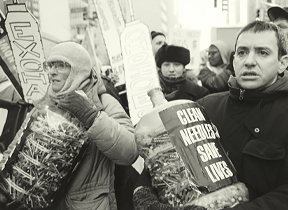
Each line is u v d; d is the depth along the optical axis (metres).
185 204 1.06
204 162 1.09
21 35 2.06
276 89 1.23
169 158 1.10
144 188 1.21
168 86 2.31
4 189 1.28
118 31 2.11
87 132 1.29
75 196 1.39
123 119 1.49
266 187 1.19
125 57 1.95
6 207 1.28
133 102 1.91
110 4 2.11
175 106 1.17
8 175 1.29
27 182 1.26
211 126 1.21
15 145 1.32
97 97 1.43
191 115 1.16
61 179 1.29
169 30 2.43
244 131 1.26
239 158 1.25
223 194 1.06
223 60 2.43
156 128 1.14
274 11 2.20
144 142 1.16
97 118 1.29
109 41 2.12
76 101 1.26
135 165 2.01
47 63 1.37
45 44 2.43
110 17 2.11
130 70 1.94
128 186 1.97
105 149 1.34
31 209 1.28
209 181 1.06
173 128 1.12
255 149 1.19
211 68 2.43
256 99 1.25
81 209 1.39
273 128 1.20
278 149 1.16
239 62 1.25
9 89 2.31
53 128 1.28
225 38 2.48
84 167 1.40
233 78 1.34
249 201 1.14
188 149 1.10
